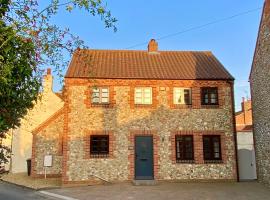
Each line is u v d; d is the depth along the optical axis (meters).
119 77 21.61
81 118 21.22
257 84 20.56
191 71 22.95
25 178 25.00
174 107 21.66
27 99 5.38
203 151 21.36
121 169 20.88
